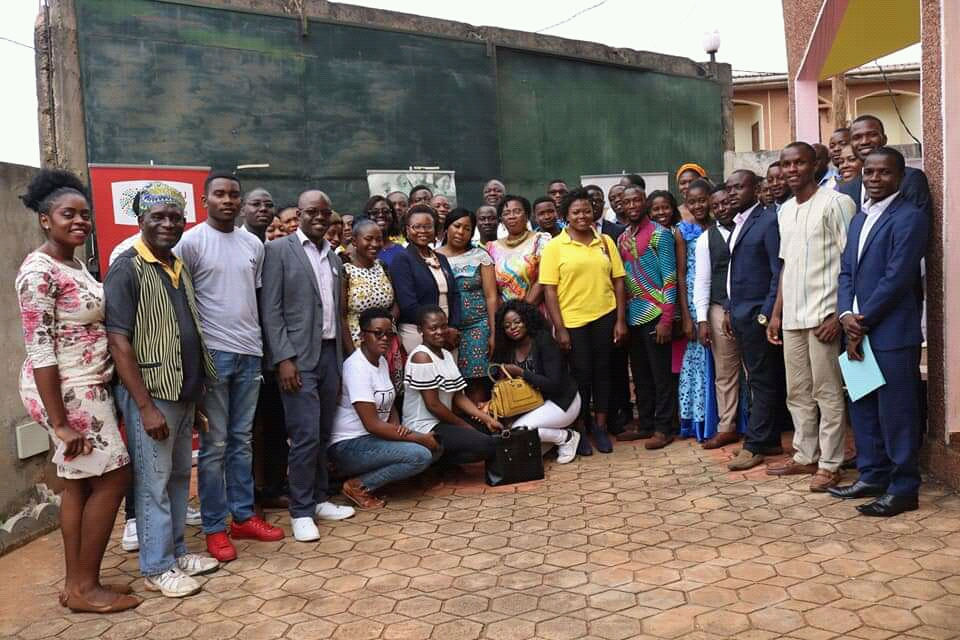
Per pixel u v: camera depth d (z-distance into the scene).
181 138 7.80
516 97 10.17
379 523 4.62
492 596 3.46
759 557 3.68
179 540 3.99
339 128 8.78
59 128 7.19
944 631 2.89
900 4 6.65
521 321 5.60
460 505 4.87
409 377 5.20
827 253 4.56
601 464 5.57
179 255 4.08
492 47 9.80
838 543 3.79
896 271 4.06
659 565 3.67
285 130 8.43
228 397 4.25
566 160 10.62
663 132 11.55
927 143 4.69
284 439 5.06
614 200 6.84
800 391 4.84
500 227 7.30
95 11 7.28
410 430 5.12
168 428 3.71
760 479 4.91
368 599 3.52
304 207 4.57
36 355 3.33
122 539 4.50
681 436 6.18
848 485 4.51
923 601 3.13
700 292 5.71
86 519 3.56
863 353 4.22
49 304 3.37
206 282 4.15
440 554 4.03
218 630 3.31
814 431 4.88
